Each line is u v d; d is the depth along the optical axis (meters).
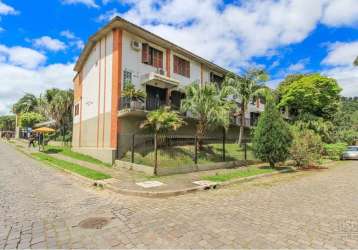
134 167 13.27
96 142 18.84
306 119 29.67
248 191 9.13
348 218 5.70
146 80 17.73
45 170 13.40
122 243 4.26
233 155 18.05
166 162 13.54
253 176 12.37
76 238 4.48
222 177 11.34
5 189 8.49
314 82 30.20
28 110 45.72
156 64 19.25
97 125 18.89
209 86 16.61
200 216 5.85
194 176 11.77
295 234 4.68
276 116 15.20
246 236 4.57
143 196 8.27
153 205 7.02
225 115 16.00
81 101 23.36
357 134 44.12
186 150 16.36
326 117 32.62
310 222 5.39
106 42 18.22
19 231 4.81
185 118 19.25
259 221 5.45
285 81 35.62
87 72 22.02
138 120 17.56
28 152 22.88
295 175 13.79
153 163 13.23
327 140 29.55
